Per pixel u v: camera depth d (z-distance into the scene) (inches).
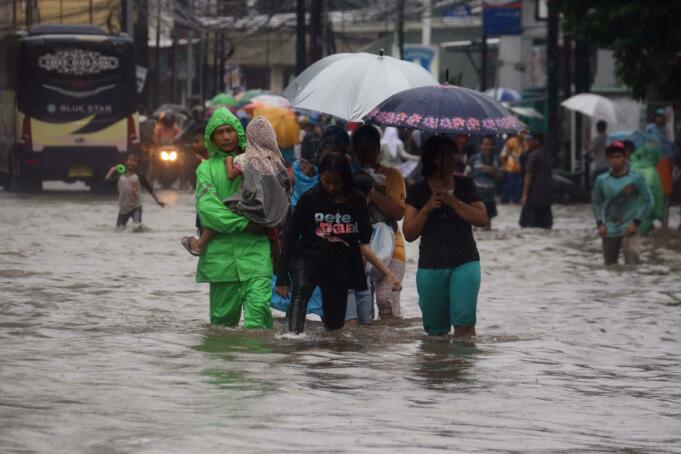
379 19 5324.8
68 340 1018.7
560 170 3831.2
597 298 1481.3
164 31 6776.6
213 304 1117.1
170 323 1145.4
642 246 2210.9
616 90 4318.4
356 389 825.5
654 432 731.4
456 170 2130.9
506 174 3585.1
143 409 726.5
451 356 991.6
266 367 898.7
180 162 3777.1
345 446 643.5
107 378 834.8
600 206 1886.1
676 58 2615.7
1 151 3777.1
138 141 3528.5
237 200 1083.9
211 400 762.2
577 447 672.4
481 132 1065.5
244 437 655.1
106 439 639.1
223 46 6353.3
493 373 922.7
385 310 1195.9
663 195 2527.1
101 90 3491.6
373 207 1186.0
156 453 609.6
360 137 1152.8
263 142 1092.5
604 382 909.8
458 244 1076.5
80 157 3496.6
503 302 1424.7
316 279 1072.2
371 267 1186.0
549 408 794.8
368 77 1180.5
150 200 3240.7
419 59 5900.6
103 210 2810.0
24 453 603.5
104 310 1237.7
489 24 5137.8
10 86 3612.2
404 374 897.5
